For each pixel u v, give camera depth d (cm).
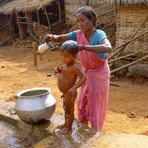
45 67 982
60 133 302
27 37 1478
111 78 778
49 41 323
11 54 1270
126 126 501
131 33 807
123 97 655
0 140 336
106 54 313
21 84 789
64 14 1367
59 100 627
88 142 285
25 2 1388
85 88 328
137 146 277
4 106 397
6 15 1512
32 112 305
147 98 645
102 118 329
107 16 1133
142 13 782
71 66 284
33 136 321
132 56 802
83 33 307
